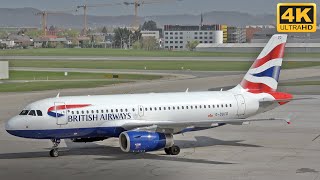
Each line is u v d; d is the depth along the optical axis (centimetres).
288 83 14750
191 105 6069
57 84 14738
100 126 5669
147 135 5406
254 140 6594
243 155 5694
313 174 4809
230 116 6244
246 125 7725
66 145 6369
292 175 4778
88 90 13062
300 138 6712
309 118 8425
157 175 4828
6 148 6234
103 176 4819
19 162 5441
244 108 6291
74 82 15350
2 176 4828
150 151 5606
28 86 14212
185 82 15125
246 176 4753
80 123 5591
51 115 5494
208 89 13100
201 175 4803
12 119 5509
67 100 5647
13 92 12781
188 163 5316
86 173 4934
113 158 5597
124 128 5731
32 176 4828
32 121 5453
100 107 5684
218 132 7175
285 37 6456
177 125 5500
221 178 4691
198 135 6956
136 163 5338
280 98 6425
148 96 6038
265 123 7906
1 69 16575
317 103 10350
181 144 6369
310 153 5781
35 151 6034
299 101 10675
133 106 5828
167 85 14262
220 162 5350
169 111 5962
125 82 15350
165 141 5494
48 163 5384
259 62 6431
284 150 5947
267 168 5066
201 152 5875
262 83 6450
